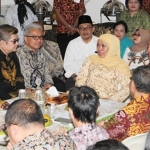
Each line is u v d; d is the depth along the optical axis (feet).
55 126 9.82
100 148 5.30
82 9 20.71
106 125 9.32
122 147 5.35
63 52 20.39
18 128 6.93
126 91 13.43
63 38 20.42
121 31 17.26
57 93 12.21
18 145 6.67
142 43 16.08
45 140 6.72
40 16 21.86
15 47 13.05
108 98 13.37
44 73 14.84
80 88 8.29
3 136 9.00
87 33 16.78
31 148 6.60
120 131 9.18
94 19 23.98
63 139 6.98
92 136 7.84
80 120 8.03
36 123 6.95
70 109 8.18
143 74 9.32
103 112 11.18
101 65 13.78
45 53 16.02
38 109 7.08
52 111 10.62
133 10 19.42
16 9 19.60
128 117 9.12
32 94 12.40
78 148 7.73
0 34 12.89
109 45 13.69
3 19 21.88
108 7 22.09
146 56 16.06
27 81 14.42
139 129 9.16
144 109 9.18
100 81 13.62
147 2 20.52
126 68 13.74
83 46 16.97
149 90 9.32
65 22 20.30
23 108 6.99
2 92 12.96
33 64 14.55
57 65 16.29
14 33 12.96
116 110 11.41
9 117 7.00
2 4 22.94
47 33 20.17
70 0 20.35
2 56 13.05
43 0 22.16
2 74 13.03
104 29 20.02
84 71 14.11
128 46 17.15
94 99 8.11
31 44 14.33
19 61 14.23
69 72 16.65
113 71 13.62
